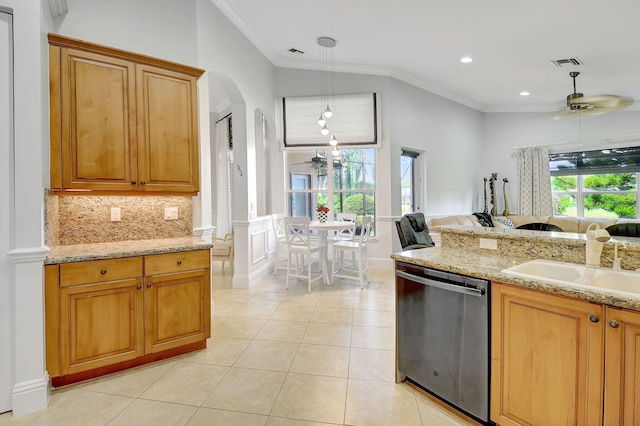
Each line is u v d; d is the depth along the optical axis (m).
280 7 3.61
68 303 2.07
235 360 2.46
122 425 1.76
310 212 5.78
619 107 4.32
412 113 5.73
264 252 5.04
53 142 2.27
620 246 1.62
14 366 1.87
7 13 1.86
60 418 1.82
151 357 2.43
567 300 1.37
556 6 3.32
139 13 2.92
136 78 2.59
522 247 2.01
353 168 5.65
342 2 3.47
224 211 6.68
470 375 1.73
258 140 5.30
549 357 1.43
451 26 3.85
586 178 6.38
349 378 2.21
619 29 3.73
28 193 1.90
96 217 2.68
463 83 5.73
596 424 1.29
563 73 5.06
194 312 2.57
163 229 2.99
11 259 1.85
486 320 1.65
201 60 3.32
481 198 7.14
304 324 3.13
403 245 4.32
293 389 2.09
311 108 5.41
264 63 4.94
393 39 4.26
